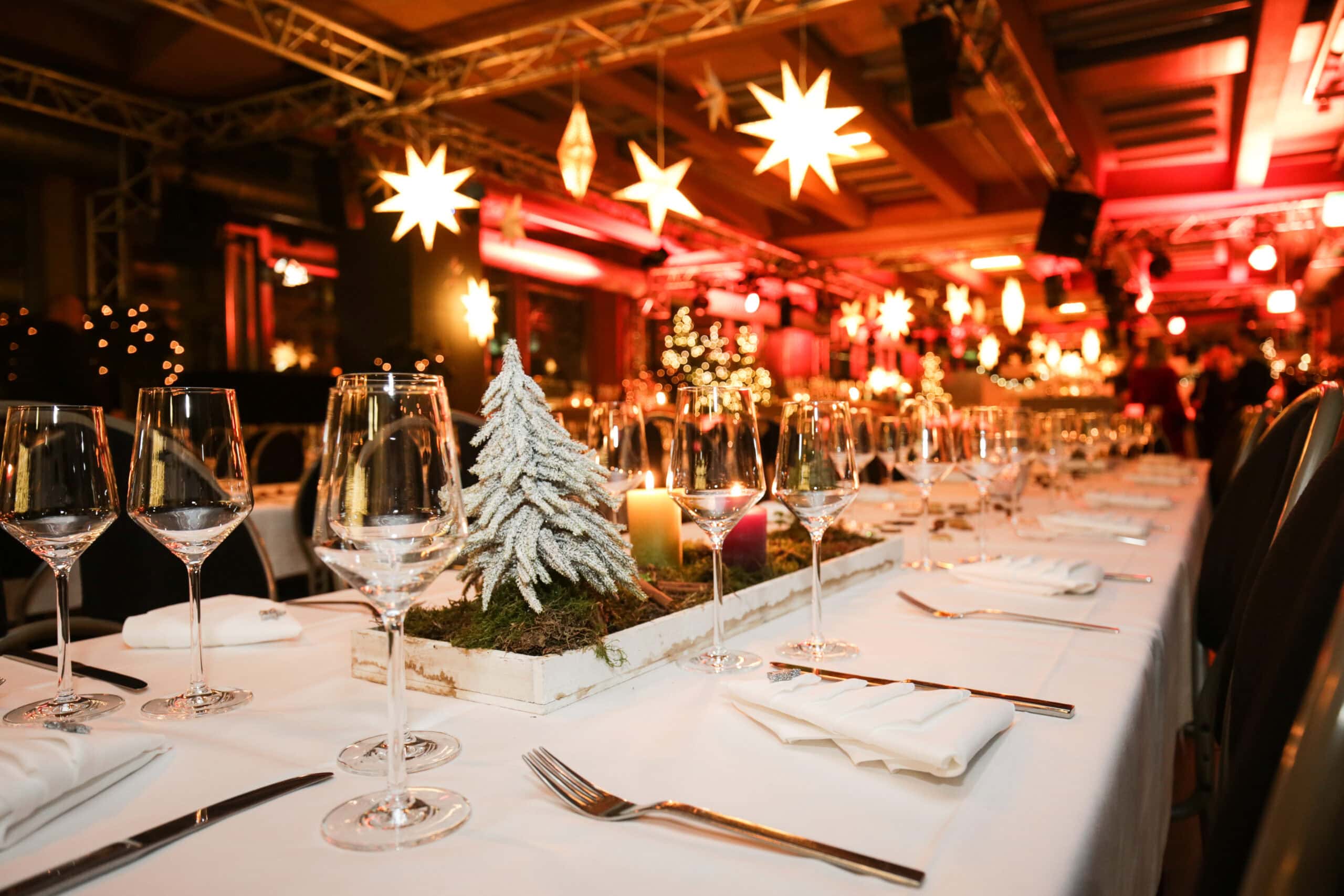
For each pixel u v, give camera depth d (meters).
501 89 5.98
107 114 6.57
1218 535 1.54
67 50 5.92
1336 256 12.37
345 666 0.91
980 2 4.90
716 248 12.24
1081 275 14.48
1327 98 7.33
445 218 3.09
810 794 0.57
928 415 1.39
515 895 0.45
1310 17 5.92
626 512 1.25
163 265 7.22
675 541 1.09
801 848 0.47
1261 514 1.45
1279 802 0.47
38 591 1.60
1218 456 3.00
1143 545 1.65
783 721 0.66
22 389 5.47
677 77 6.95
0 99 5.80
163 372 6.70
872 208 11.27
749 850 0.49
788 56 6.14
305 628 1.09
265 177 6.96
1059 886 0.45
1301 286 15.32
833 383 13.34
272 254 7.98
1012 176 9.77
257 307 7.82
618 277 12.26
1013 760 0.62
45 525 0.75
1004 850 0.49
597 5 5.21
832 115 2.69
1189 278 15.64
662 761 0.62
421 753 0.64
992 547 1.64
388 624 0.55
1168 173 9.62
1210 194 9.41
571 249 12.34
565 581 0.85
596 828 0.52
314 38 5.59
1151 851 0.82
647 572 1.05
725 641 0.97
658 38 5.53
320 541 0.52
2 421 1.19
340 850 0.49
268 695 0.80
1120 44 6.54
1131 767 0.69
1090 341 12.69
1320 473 0.87
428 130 7.13
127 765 0.60
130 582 1.64
